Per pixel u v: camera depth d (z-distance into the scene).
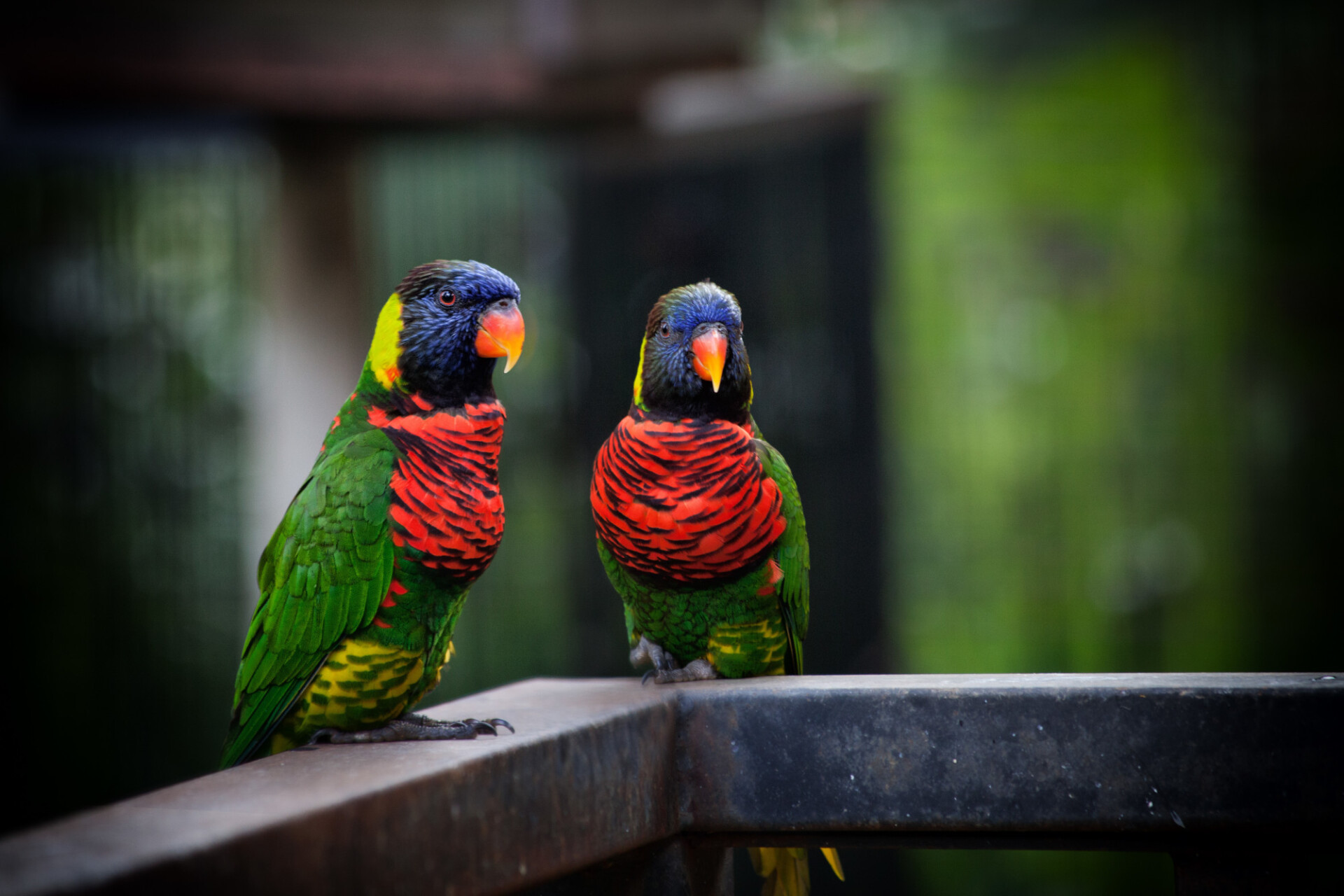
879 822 2.42
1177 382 9.44
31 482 9.39
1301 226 9.30
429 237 9.33
